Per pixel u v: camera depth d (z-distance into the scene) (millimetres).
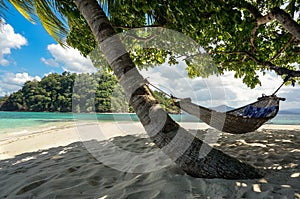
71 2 3074
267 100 3375
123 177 1932
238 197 1334
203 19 2613
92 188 1681
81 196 1526
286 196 1303
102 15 1856
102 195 1520
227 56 4797
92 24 1835
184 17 2492
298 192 1350
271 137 4125
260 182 1543
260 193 1364
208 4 2256
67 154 3180
